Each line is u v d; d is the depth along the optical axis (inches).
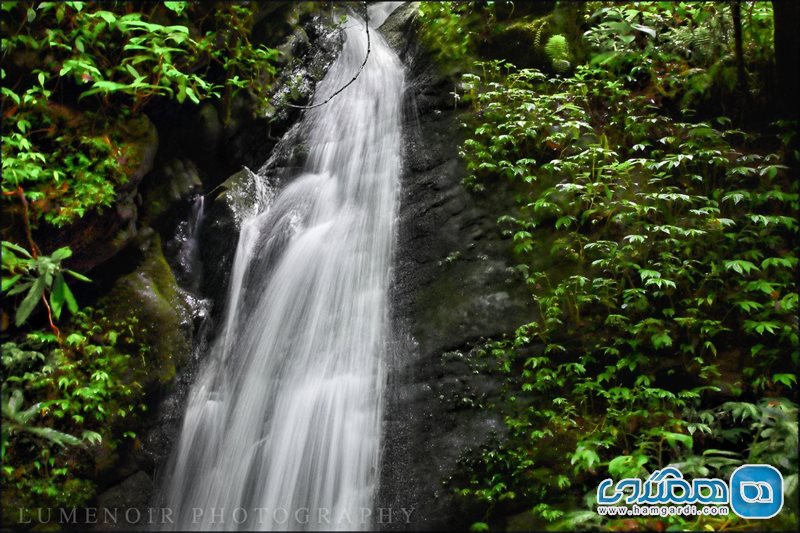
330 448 196.2
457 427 189.6
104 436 200.4
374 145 262.7
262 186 269.1
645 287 196.2
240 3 259.4
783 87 206.7
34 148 206.2
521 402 188.2
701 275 195.2
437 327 207.3
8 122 203.9
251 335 228.4
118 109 223.3
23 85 212.2
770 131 213.5
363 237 237.5
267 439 203.6
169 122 251.3
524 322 198.8
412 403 197.8
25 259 191.9
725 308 193.2
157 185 242.5
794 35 198.7
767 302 187.8
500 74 255.0
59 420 195.9
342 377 207.8
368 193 250.2
